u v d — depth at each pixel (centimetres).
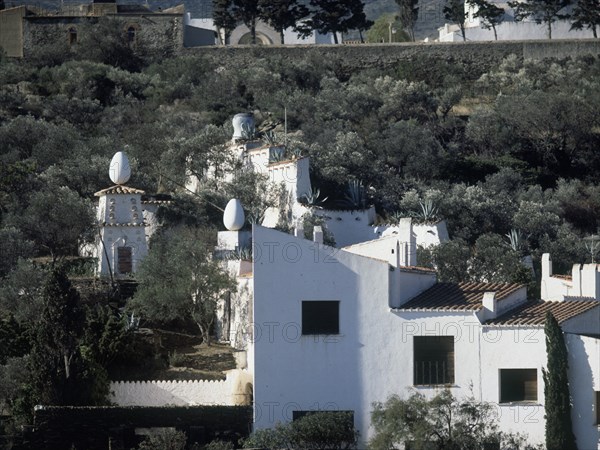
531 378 11862
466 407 11619
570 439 11619
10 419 12500
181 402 12900
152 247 17362
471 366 11906
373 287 11975
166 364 13700
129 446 11981
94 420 12025
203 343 14450
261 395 11862
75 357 12769
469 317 11938
